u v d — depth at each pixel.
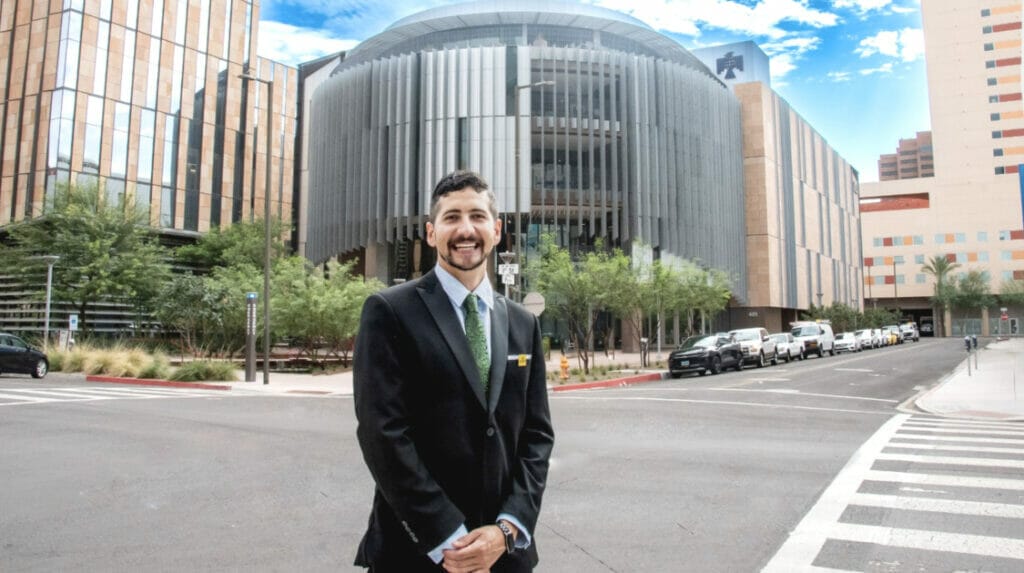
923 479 7.20
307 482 7.14
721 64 88.75
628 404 14.86
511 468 2.25
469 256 2.26
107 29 43.25
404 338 2.15
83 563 4.64
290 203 58.69
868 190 112.12
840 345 46.97
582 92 42.06
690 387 19.80
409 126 41.69
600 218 41.44
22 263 31.89
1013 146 102.38
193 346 29.88
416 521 1.96
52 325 36.00
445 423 2.12
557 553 4.86
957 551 4.86
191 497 6.50
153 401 15.32
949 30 107.06
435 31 46.56
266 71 57.22
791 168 64.31
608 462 8.18
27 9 43.12
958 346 54.88
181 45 47.31
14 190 41.62
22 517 5.81
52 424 11.36
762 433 10.56
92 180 36.31
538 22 45.84
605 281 25.41
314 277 27.03
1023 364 28.75
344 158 44.88
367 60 47.38
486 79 41.22
